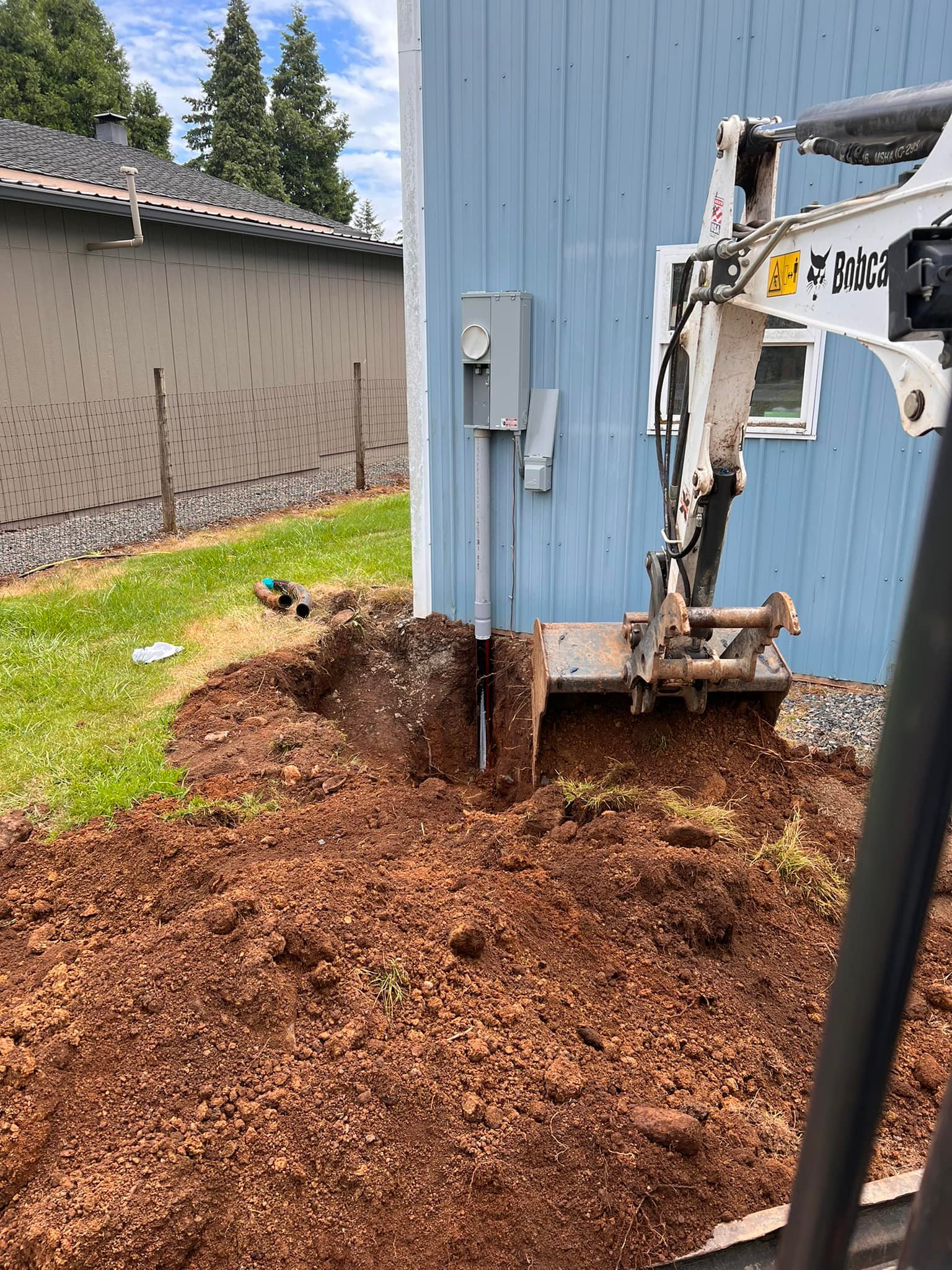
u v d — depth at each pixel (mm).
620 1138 2381
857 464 5418
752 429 5578
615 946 3166
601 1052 2701
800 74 4887
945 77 4637
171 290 12078
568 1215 2244
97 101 39781
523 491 6316
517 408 5938
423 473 6605
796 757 4816
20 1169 2287
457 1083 2498
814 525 5645
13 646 6172
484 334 5832
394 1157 2324
